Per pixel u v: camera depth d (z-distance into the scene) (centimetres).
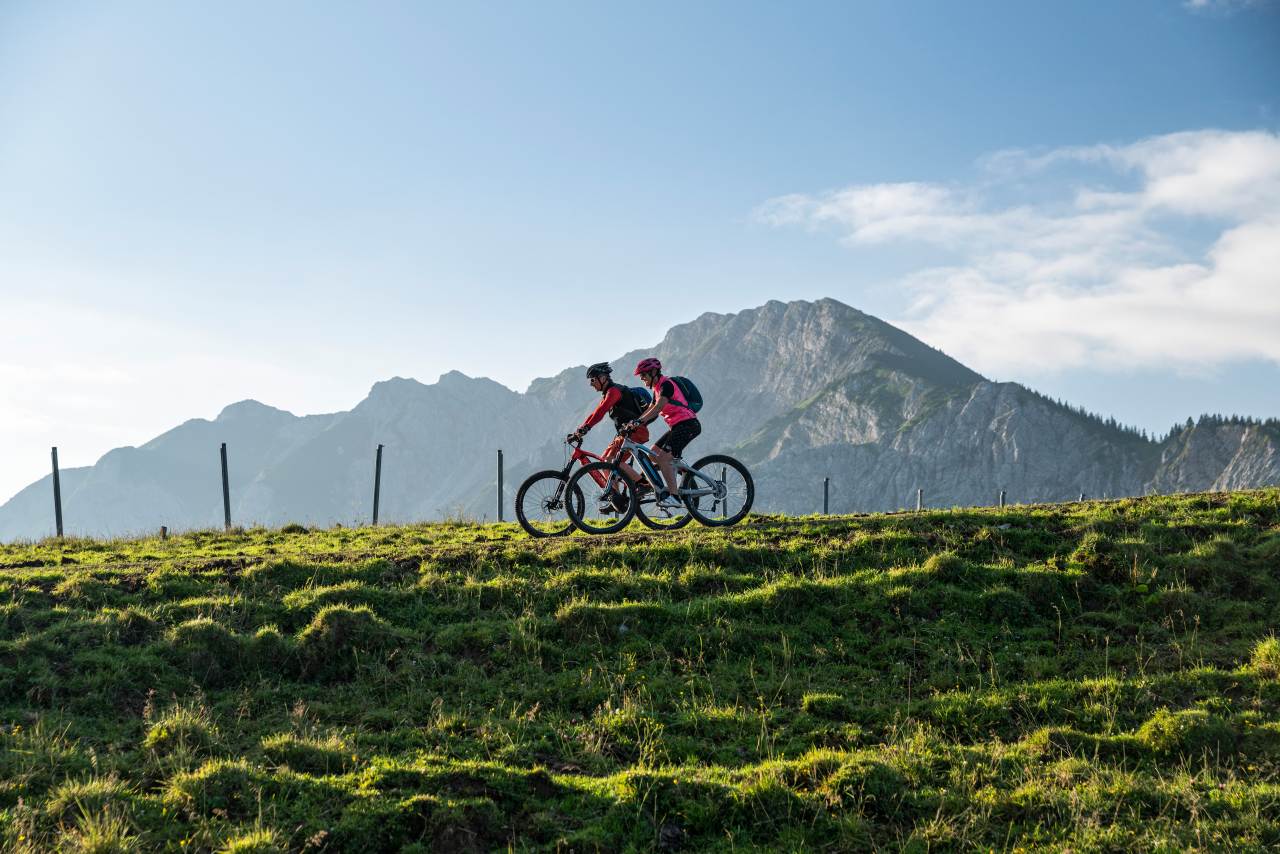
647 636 1191
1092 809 812
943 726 1002
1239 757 915
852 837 776
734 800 811
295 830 729
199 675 1054
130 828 716
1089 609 1281
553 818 785
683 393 1526
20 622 1116
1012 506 1752
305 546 1816
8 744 852
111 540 2066
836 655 1167
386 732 961
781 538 1488
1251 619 1238
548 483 1568
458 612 1234
